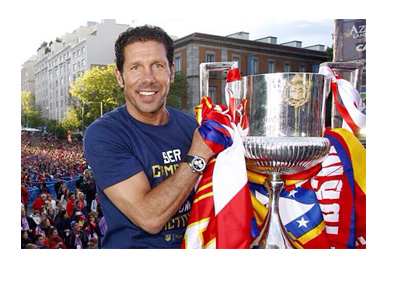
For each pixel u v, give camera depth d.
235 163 0.89
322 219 1.07
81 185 6.04
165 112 1.12
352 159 1.10
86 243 5.18
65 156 8.94
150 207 0.90
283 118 0.89
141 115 1.04
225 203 0.88
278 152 0.83
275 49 18.45
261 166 0.90
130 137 1.00
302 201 1.08
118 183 0.94
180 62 16.73
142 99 0.99
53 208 5.71
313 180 1.13
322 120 0.93
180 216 1.03
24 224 5.02
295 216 1.07
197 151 0.90
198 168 0.90
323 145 0.86
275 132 0.89
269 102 0.89
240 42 17.58
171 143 1.06
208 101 0.96
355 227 1.09
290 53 18.72
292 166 0.88
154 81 0.98
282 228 0.96
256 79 0.91
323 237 1.06
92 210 5.61
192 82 16.09
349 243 1.09
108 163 0.95
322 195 1.13
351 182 1.09
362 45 4.66
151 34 0.99
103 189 0.97
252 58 17.88
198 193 0.96
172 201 0.90
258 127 0.91
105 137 0.97
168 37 1.04
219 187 0.88
